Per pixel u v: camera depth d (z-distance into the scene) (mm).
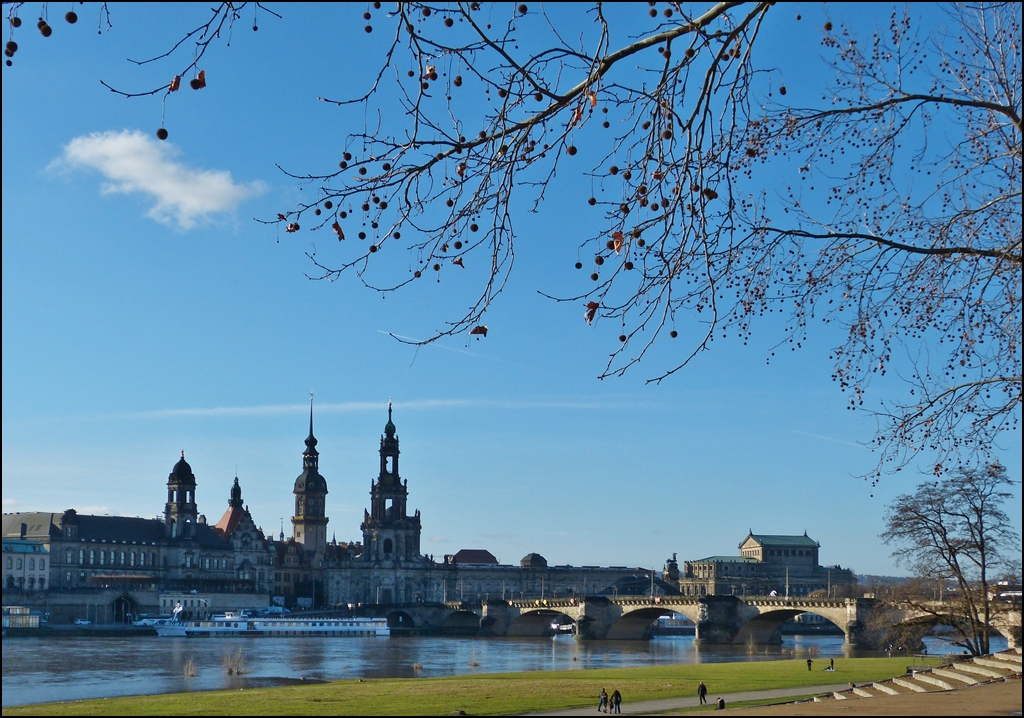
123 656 177875
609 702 87750
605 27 19984
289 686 121375
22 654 181375
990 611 101688
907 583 118875
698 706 88188
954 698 50531
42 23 15539
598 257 21422
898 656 172125
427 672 151125
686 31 20844
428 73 19375
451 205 20672
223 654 186750
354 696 100688
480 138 20688
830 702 56500
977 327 30297
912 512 98062
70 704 94375
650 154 21266
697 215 21562
